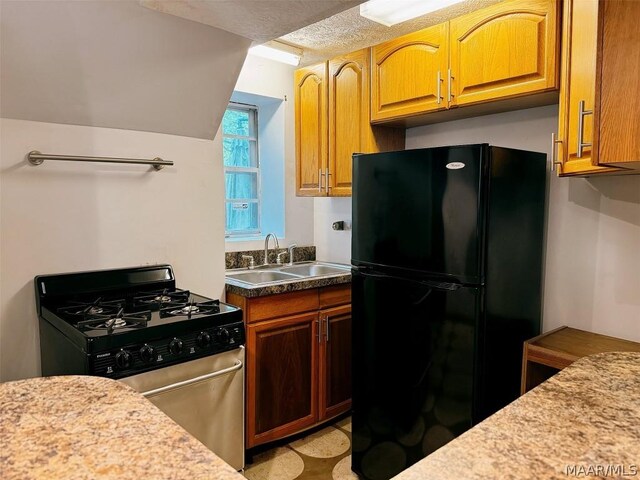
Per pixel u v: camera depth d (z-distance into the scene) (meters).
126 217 2.11
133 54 1.79
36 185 1.85
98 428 0.85
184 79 2.00
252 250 3.08
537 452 0.76
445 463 0.73
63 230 1.93
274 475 2.24
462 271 1.79
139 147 2.12
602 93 1.20
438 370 1.89
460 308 1.80
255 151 3.41
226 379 1.79
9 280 1.81
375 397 2.14
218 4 1.55
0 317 1.79
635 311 2.00
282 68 3.18
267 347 2.40
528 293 2.09
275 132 3.28
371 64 2.58
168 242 2.25
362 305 2.18
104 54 1.74
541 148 2.24
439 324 1.87
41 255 1.88
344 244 3.26
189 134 2.28
